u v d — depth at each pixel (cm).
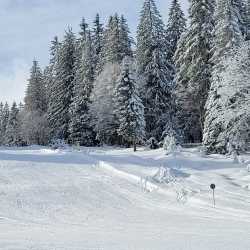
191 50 5047
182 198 2709
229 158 3988
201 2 5009
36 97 8238
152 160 3866
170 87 5716
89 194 2775
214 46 4688
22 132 7906
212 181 3047
